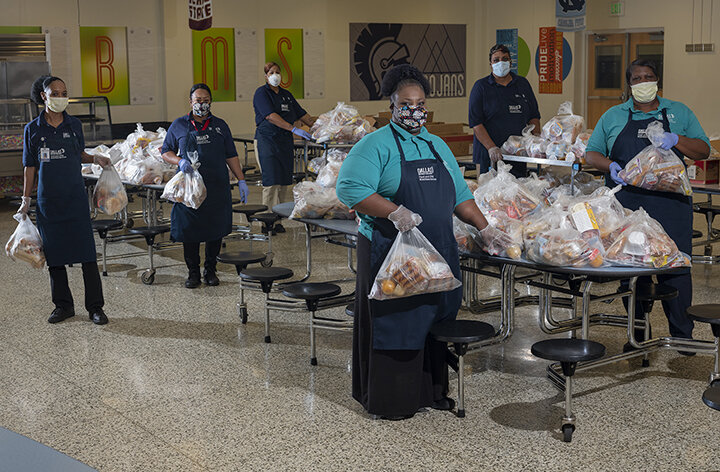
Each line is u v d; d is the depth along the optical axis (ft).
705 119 40.32
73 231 17.07
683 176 13.69
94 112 36.29
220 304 18.88
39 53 37.42
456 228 13.16
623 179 14.01
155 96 41.55
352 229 14.83
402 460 10.88
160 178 22.66
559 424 11.92
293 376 14.17
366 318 12.13
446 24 49.98
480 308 15.71
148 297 19.60
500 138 21.31
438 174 11.69
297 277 21.01
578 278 13.67
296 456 11.07
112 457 11.13
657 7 41.73
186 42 41.88
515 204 13.56
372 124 27.55
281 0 44.45
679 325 14.58
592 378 13.78
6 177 34.91
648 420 12.00
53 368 14.75
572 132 18.54
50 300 19.51
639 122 14.28
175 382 13.96
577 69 46.01
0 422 12.35
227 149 20.34
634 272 11.51
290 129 26.12
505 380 13.80
